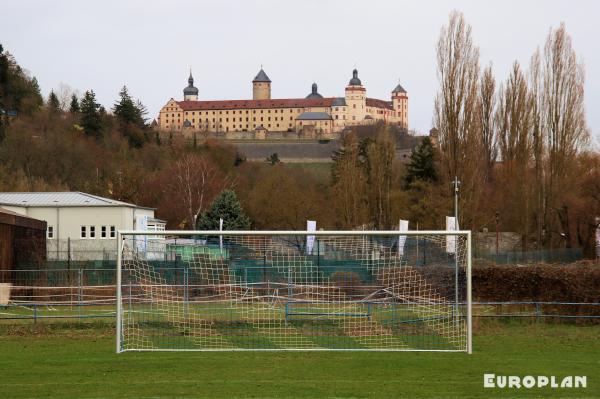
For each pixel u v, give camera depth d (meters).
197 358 28.97
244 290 38.09
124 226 90.31
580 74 93.81
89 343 33.12
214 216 109.25
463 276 38.38
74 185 152.38
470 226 90.88
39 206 89.25
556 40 94.12
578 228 96.88
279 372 25.97
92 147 171.38
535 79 95.12
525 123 98.06
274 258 38.44
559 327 38.12
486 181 102.25
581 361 28.41
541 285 40.41
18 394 22.33
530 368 26.83
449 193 92.75
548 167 94.00
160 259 43.16
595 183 94.69
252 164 191.88
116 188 137.12
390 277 38.00
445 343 33.09
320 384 23.86
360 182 115.31
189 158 139.50
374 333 35.12
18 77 192.12
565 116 93.31
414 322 36.81
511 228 101.88
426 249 38.81
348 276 38.12
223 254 38.62
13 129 158.88
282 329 35.84
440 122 93.56
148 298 38.56
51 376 25.12
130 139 194.25
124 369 26.52
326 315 36.06
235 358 29.05
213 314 37.97
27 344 32.84
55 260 64.88
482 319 39.06
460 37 93.31
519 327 37.78
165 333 35.25
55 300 47.81
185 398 21.81
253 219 125.31
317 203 126.19
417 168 121.19
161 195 140.62
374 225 115.62
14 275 53.28
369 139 149.38
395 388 23.30
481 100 107.19
